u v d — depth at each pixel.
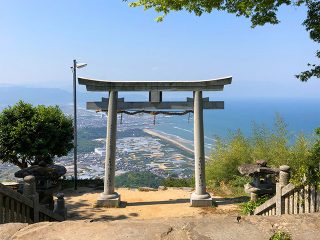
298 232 3.20
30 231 3.35
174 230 3.28
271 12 7.16
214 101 12.88
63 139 16.73
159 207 12.56
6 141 15.54
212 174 16.12
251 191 11.07
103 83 12.62
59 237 3.20
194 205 12.58
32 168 10.22
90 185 16.02
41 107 16.58
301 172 6.21
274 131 15.40
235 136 16.55
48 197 10.47
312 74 7.41
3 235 3.29
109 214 11.76
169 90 12.75
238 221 3.46
